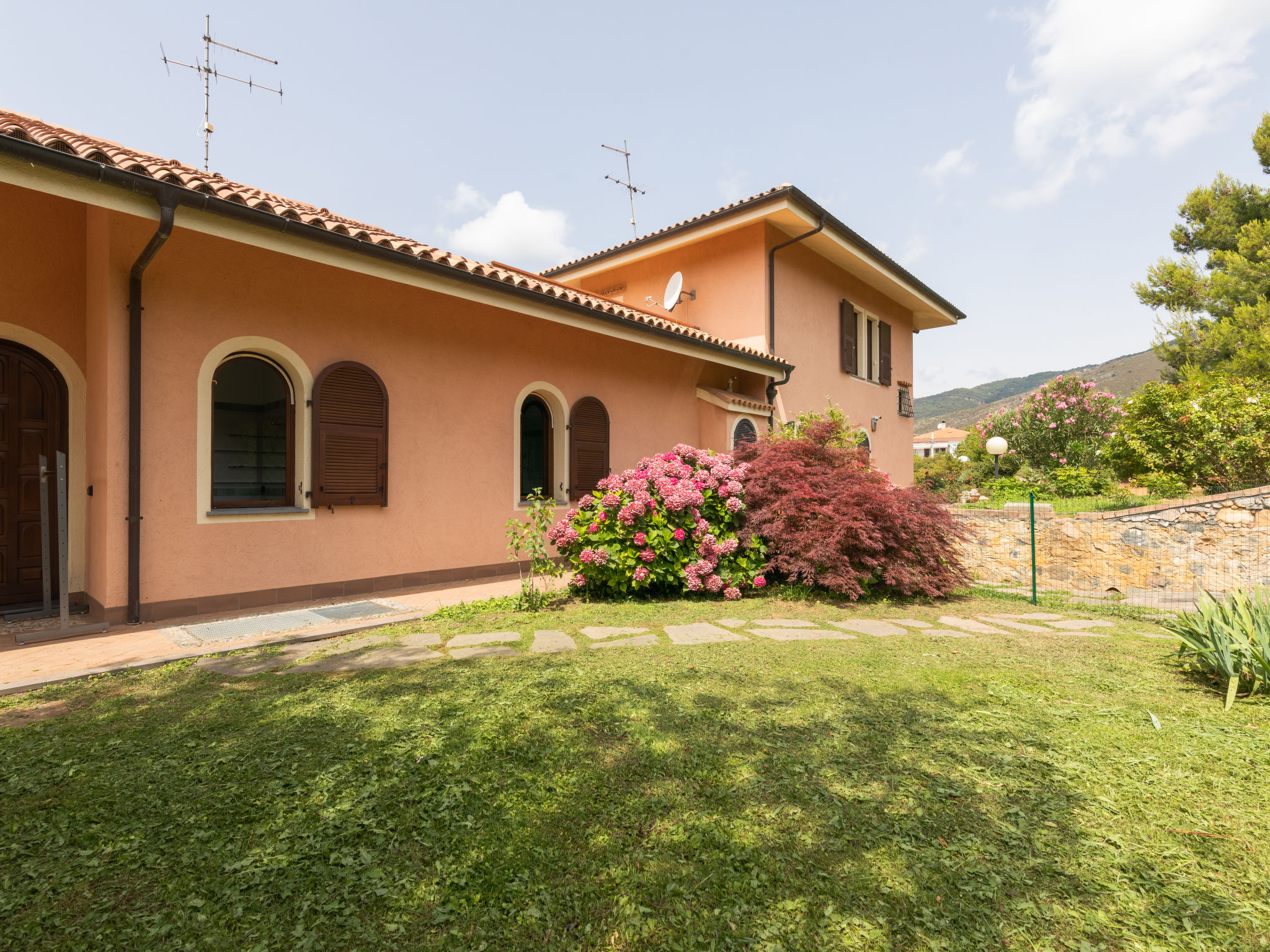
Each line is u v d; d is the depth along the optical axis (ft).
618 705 10.78
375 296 22.39
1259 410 30.68
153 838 6.75
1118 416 56.44
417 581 23.58
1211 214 59.00
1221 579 27.20
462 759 8.66
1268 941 5.24
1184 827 7.06
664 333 29.58
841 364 46.85
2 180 12.66
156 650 14.32
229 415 20.86
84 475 19.12
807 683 12.19
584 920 5.55
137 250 16.96
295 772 8.23
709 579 21.79
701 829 6.95
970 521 32.37
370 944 5.23
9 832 6.85
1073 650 15.08
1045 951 5.13
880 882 6.05
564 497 29.25
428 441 23.99
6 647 14.56
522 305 23.77
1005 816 7.27
